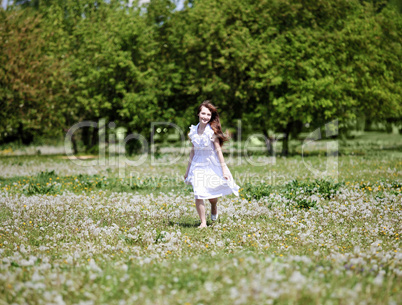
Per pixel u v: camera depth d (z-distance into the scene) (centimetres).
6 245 577
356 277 395
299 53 2008
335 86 2006
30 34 2150
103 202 870
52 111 2245
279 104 1994
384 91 2138
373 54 2128
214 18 2075
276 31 2080
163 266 441
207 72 2170
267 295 335
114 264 463
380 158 1739
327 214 746
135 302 346
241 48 2014
